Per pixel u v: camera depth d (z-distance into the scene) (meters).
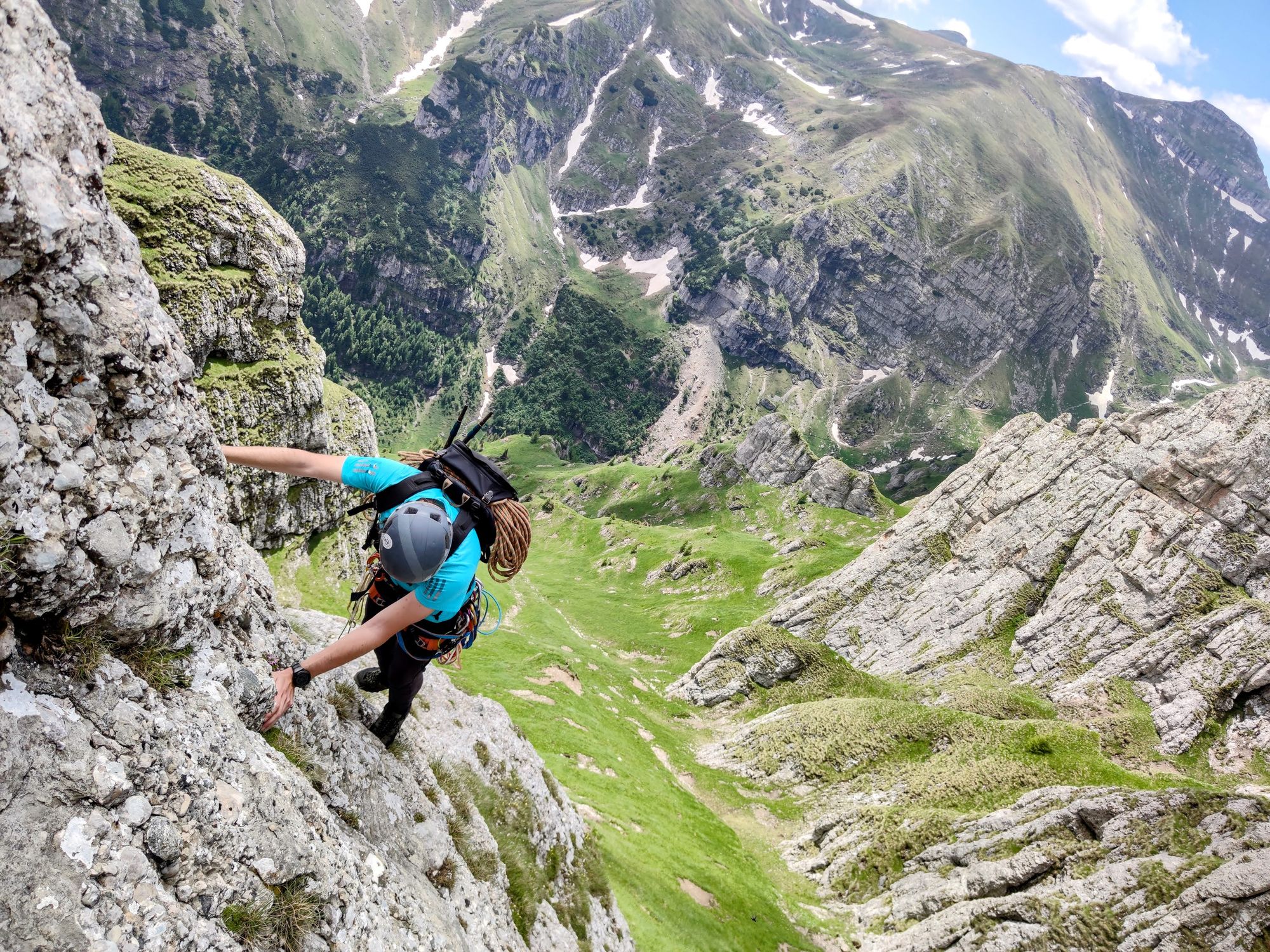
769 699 105.12
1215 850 50.19
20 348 4.29
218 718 5.92
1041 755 70.44
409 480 6.29
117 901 4.41
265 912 5.61
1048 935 48.72
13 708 4.37
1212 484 114.44
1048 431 138.00
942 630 126.62
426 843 10.16
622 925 18.77
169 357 5.62
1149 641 107.62
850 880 63.22
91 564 4.75
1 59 4.02
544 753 60.19
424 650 7.06
